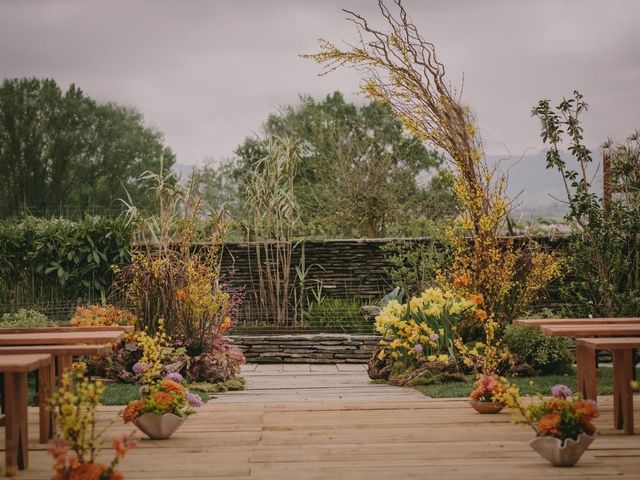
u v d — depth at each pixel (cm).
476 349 833
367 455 471
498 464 445
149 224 1109
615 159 1024
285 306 1163
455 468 435
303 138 2173
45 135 3875
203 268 920
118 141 3956
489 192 906
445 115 917
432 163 2084
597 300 980
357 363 1073
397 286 1188
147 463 456
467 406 646
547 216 1184
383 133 2236
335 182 1695
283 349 1082
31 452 496
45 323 896
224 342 893
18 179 3834
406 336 849
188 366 830
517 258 898
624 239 964
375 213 1574
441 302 855
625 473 420
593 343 509
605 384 761
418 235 1362
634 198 1005
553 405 460
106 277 1142
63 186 3878
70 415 384
